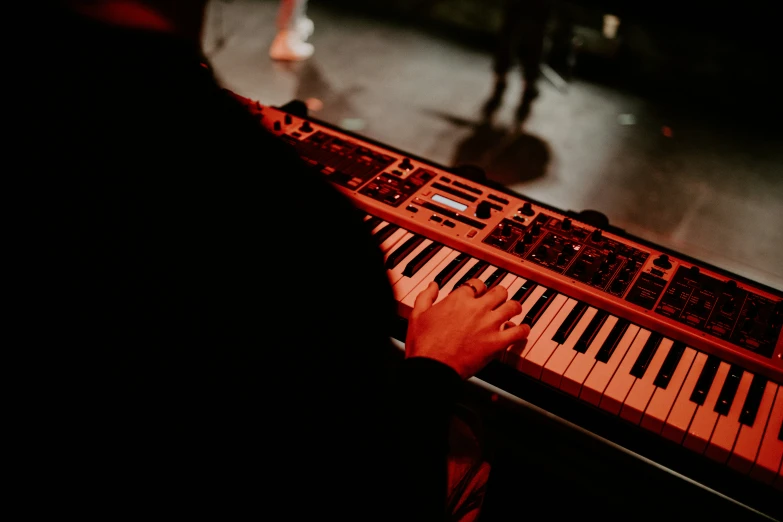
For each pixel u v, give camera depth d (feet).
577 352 4.07
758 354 3.99
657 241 9.52
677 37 17.47
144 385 1.69
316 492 2.04
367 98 12.76
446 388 3.03
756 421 3.73
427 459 2.61
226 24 15.69
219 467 1.88
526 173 10.83
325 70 13.78
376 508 2.16
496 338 3.41
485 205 4.87
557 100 13.50
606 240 4.74
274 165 1.60
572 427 6.24
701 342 4.07
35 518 1.84
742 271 9.00
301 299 1.69
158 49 1.46
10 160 1.47
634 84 14.79
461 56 15.02
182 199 1.55
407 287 4.46
